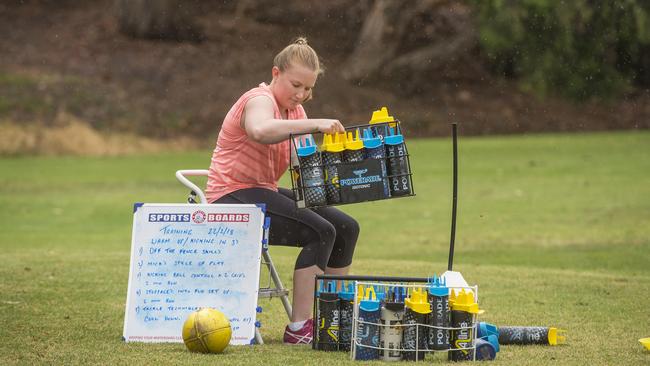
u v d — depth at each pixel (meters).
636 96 93.69
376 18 95.44
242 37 97.25
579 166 59.66
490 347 13.69
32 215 43.06
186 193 50.38
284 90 15.34
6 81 82.56
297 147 14.88
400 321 13.47
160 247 15.29
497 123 89.00
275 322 17.53
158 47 93.25
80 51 90.75
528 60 70.12
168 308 15.12
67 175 59.56
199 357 13.63
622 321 17.27
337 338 14.29
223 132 15.73
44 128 76.25
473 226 38.34
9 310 17.77
